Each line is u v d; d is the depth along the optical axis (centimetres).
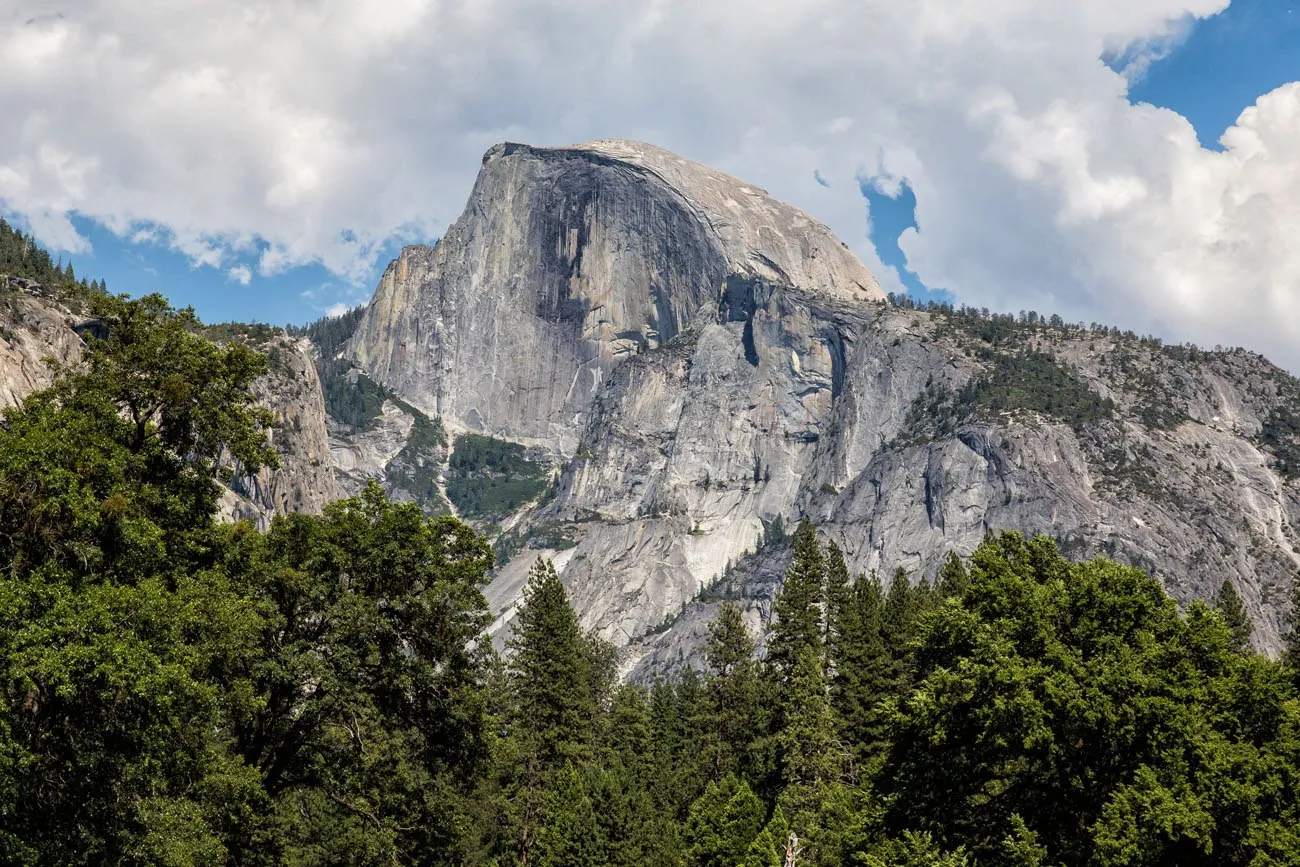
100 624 3044
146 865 3344
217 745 4162
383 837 4431
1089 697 3647
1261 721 3772
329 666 4297
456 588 4462
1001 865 3659
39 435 3459
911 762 4100
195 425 4297
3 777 2842
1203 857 3516
